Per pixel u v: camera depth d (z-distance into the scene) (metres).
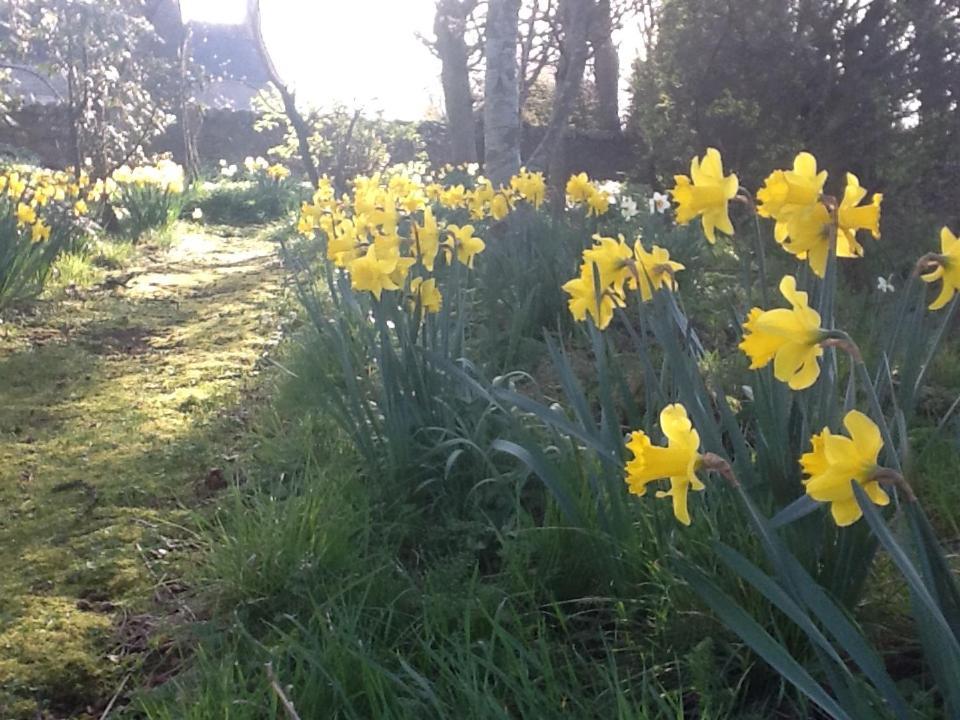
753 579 1.56
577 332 4.36
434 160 16.75
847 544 1.88
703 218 2.14
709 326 4.54
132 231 9.12
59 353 5.09
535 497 2.86
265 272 7.52
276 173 12.82
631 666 2.03
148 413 4.15
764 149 5.72
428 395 3.00
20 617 2.54
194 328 5.67
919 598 1.39
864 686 1.63
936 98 5.46
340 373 3.91
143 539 2.96
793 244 1.92
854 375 1.89
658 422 2.41
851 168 5.56
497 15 6.62
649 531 2.23
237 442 3.73
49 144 14.61
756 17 5.71
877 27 5.45
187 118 14.89
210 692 1.89
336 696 1.87
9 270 5.84
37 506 3.23
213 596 2.52
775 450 2.00
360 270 2.82
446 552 2.64
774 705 1.92
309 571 2.41
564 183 9.13
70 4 9.65
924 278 1.81
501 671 1.79
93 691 2.25
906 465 1.62
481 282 4.69
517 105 6.71
